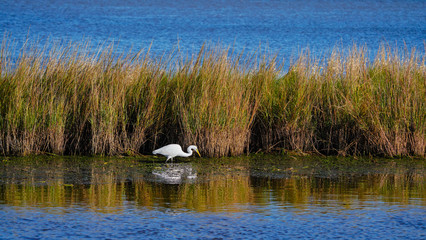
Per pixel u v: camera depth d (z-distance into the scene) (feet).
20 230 32.40
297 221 34.68
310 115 56.29
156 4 321.73
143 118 54.95
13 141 53.52
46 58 58.03
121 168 49.32
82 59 57.36
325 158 54.75
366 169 50.06
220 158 54.13
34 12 249.75
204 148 54.44
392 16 252.42
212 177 46.50
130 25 201.36
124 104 55.31
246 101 55.62
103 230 32.60
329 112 56.70
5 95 54.24
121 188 42.29
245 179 45.93
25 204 37.50
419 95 54.85
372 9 291.99
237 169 49.62
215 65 55.62
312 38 167.22
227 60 57.47
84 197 39.52
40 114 53.93
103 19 224.94
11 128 53.31
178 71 56.75
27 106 52.80
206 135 54.19
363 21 228.43
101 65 56.49
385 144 55.01
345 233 32.60
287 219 35.04
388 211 36.88
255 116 57.00
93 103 53.88
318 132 57.06
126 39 156.97
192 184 43.91
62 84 55.01
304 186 43.62
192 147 52.03
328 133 57.00
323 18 241.76
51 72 55.47
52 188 41.88
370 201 39.29
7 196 39.37
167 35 169.78
